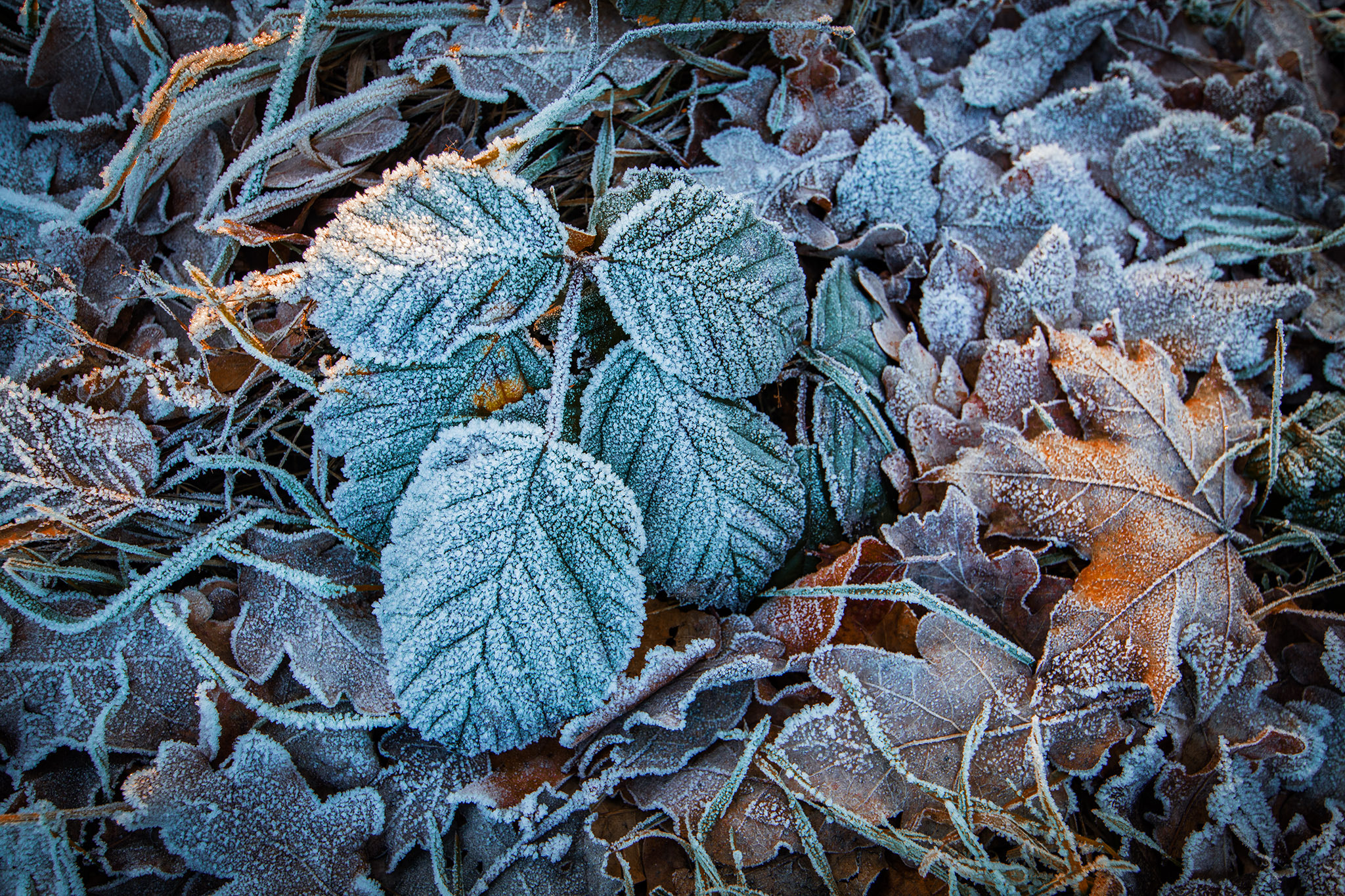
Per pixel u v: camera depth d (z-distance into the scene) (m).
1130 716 0.36
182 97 0.36
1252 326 0.39
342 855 0.35
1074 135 0.40
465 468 0.34
